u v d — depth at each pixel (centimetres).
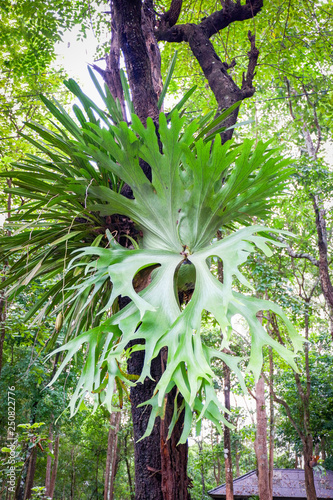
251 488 1198
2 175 222
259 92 830
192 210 199
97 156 198
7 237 234
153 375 217
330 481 1250
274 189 212
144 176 200
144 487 198
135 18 264
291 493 1193
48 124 733
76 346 171
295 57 666
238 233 183
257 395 930
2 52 650
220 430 154
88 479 2041
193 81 670
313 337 1152
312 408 953
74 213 226
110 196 206
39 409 840
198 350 159
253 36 361
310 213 874
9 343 744
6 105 665
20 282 229
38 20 550
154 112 253
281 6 554
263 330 162
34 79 666
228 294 159
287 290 689
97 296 247
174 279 197
